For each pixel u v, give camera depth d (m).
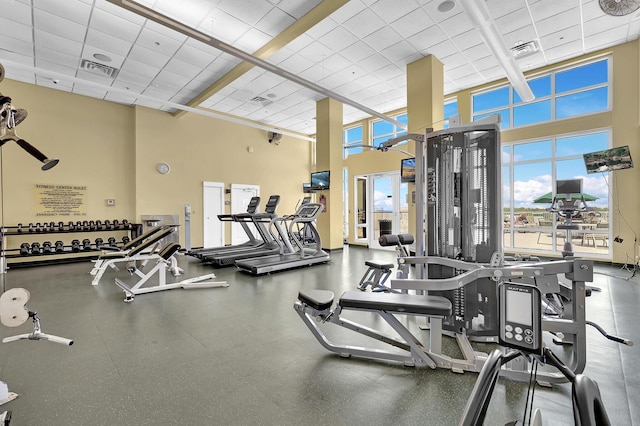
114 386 2.03
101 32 5.02
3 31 4.93
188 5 4.45
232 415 1.74
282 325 3.11
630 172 5.88
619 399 1.86
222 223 9.58
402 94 8.07
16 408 1.80
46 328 3.03
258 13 4.64
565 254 4.92
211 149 9.40
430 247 2.95
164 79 6.82
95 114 7.59
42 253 6.40
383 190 9.53
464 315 2.68
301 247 6.26
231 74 6.41
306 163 11.79
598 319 3.15
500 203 2.56
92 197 7.52
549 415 1.72
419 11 4.73
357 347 2.44
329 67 6.55
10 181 6.52
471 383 2.06
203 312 3.50
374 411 1.77
